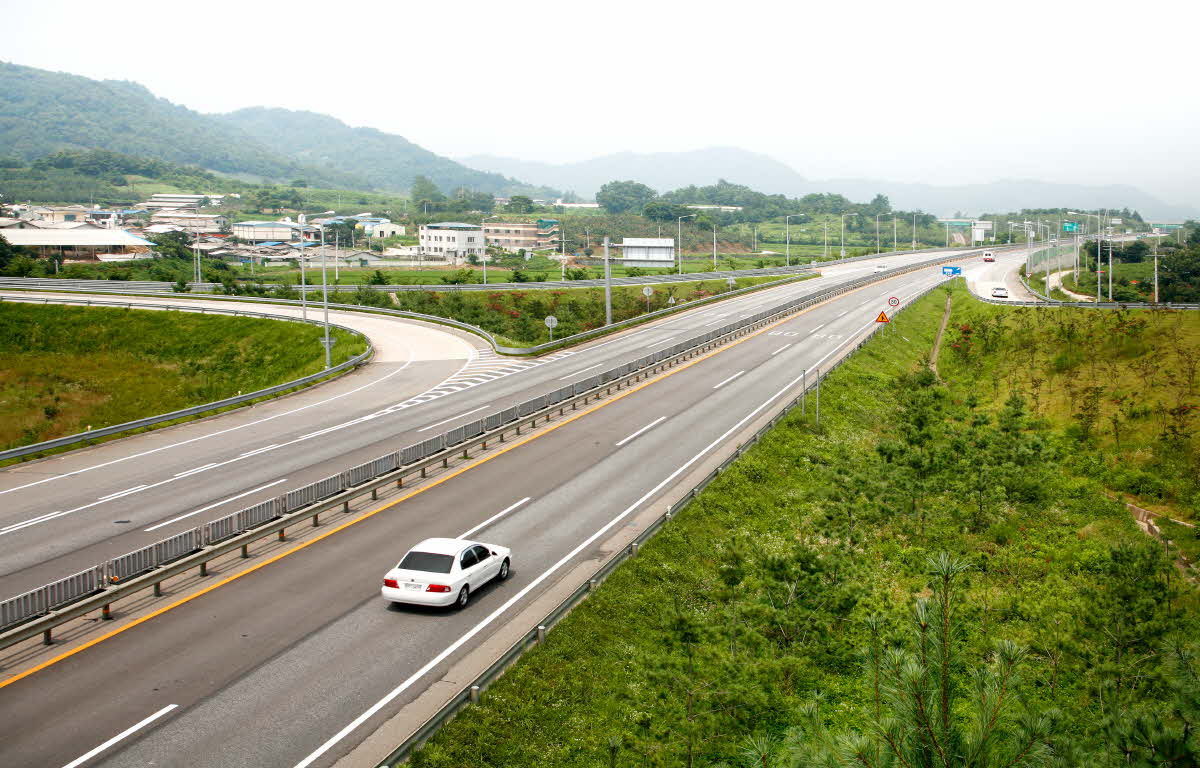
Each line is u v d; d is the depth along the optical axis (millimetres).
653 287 111250
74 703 16719
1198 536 29422
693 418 43094
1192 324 56219
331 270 160125
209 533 24031
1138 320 56969
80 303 83250
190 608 21297
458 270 162625
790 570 22438
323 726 16156
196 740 15570
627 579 24250
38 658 18531
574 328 78062
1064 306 72000
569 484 32344
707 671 17594
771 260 175875
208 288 100000
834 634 22234
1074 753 9938
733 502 31859
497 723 17078
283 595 22156
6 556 25172
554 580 23734
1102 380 49344
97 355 73688
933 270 143625
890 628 22172
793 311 85438
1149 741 9891
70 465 35844
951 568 10055
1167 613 20859
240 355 70875
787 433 40625
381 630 20328
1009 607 24859
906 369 61344
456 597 21281
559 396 44062
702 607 24234
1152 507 33125
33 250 144250
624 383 50969
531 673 18984
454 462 35031
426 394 49875
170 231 195375
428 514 28672
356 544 25859
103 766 14695
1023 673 20406
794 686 20328
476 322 82375
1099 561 27656
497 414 38812
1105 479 35750
